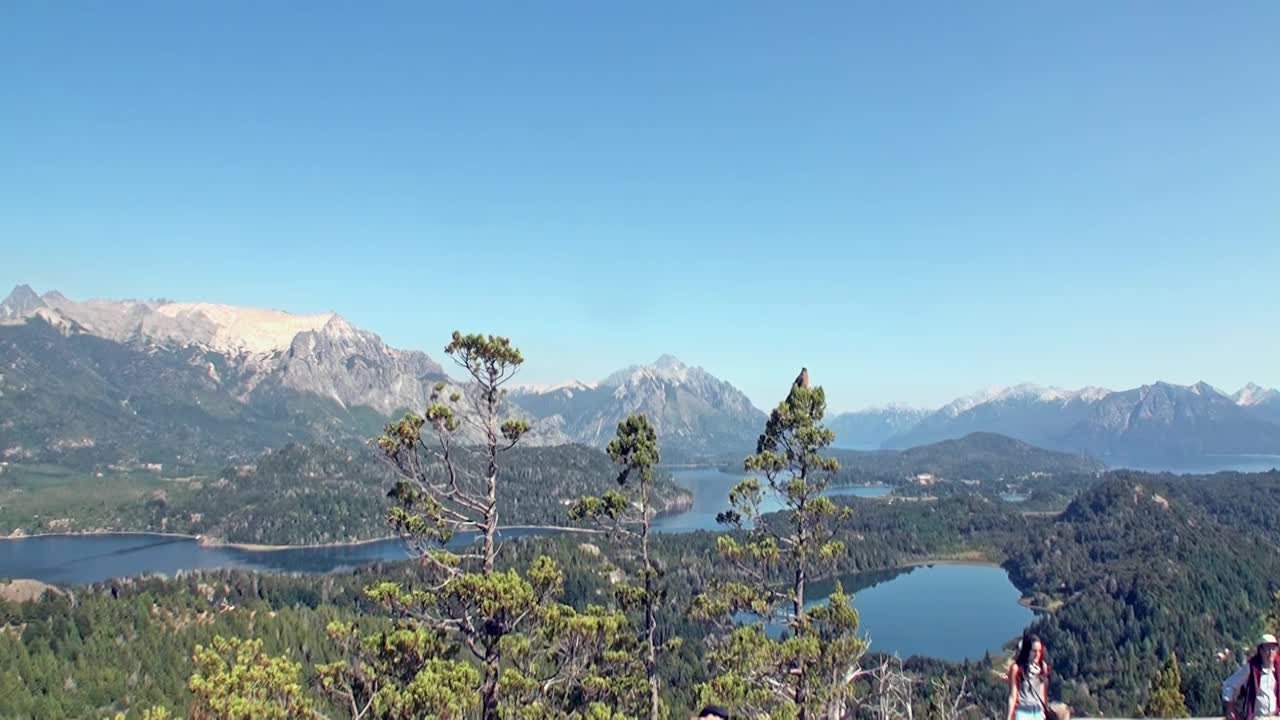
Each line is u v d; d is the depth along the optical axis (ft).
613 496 134.10
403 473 107.14
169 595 558.15
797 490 134.31
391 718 90.12
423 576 110.83
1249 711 60.18
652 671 126.82
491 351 107.34
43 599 526.98
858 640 122.21
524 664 108.68
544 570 110.32
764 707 115.65
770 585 138.31
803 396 138.62
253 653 87.92
